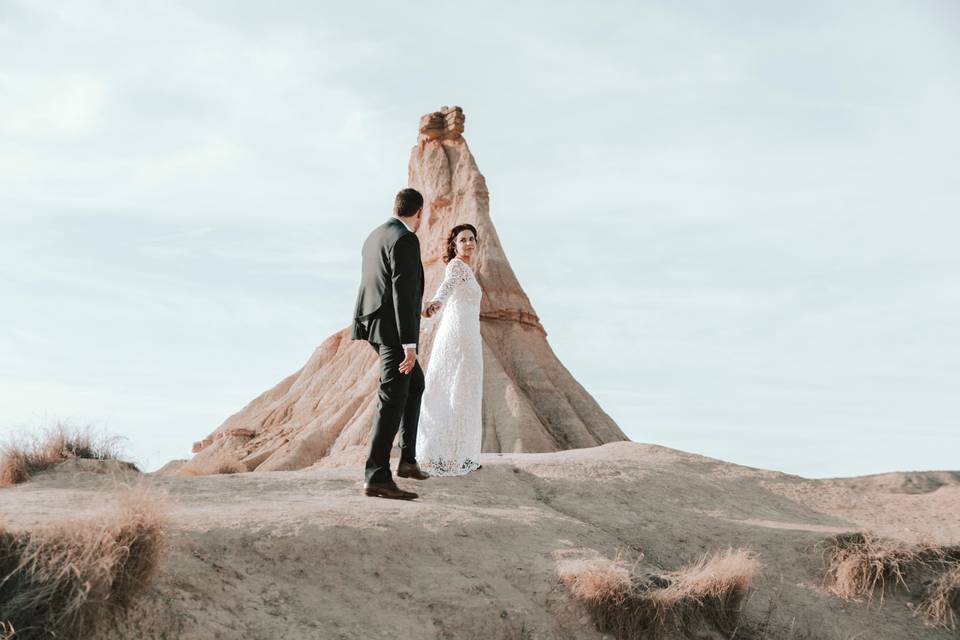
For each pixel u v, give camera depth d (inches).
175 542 198.2
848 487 434.9
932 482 449.1
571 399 1656.0
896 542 302.7
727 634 238.4
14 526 178.9
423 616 203.8
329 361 1936.5
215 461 657.0
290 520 223.9
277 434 1683.1
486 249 1845.5
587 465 382.9
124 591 171.0
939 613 271.1
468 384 348.5
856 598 277.7
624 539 296.5
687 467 419.8
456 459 344.5
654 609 223.1
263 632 180.1
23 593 159.0
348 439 1439.5
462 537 243.8
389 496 279.0
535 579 230.4
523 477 359.6
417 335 277.7
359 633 189.8
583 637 215.6
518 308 1769.2
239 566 199.5
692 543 301.9
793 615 260.5
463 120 2079.2
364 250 291.6
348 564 213.9
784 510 375.2
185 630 171.8
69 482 278.5
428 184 2009.1
